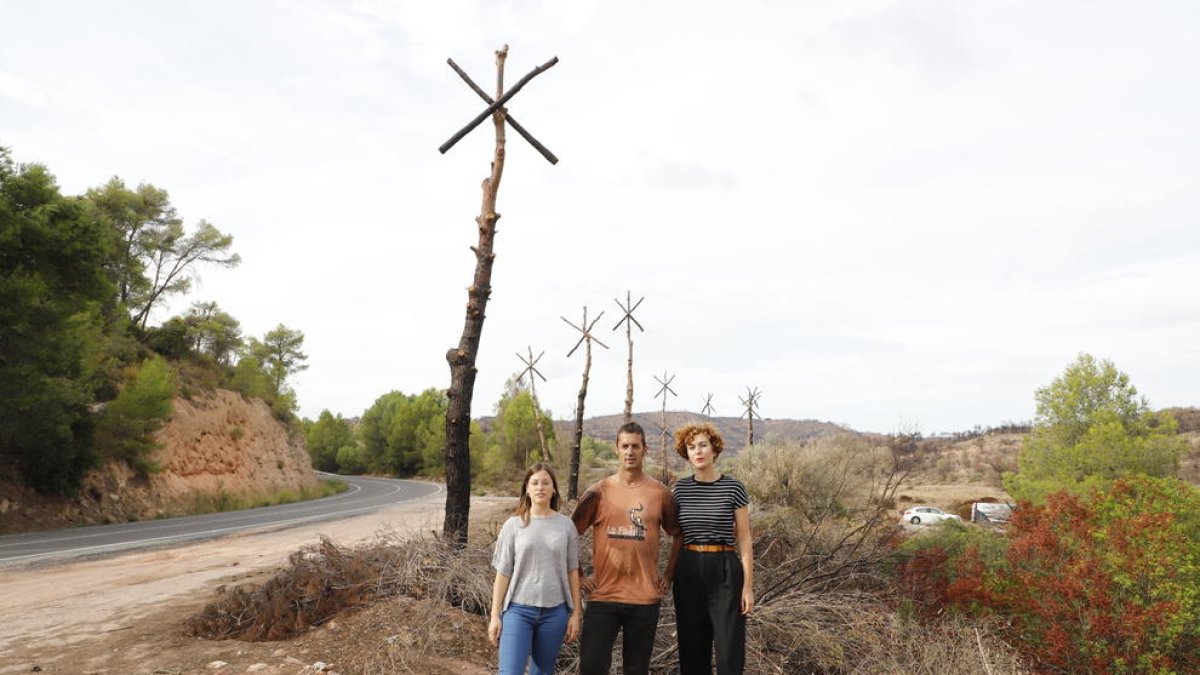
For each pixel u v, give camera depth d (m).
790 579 6.93
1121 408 22.75
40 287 21.89
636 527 4.43
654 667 5.89
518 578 4.25
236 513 29.05
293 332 82.62
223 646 5.75
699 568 4.57
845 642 6.19
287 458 49.69
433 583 6.52
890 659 5.92
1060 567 6.95
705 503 4.66
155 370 30.52
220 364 50.69
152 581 9.69
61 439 24.34
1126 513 7.23
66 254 23.28
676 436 4.86
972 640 6.05
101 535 19.00
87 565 12.38
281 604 6.27
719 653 4.45
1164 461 20.69
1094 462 20.97
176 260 49.41
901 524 8.91
